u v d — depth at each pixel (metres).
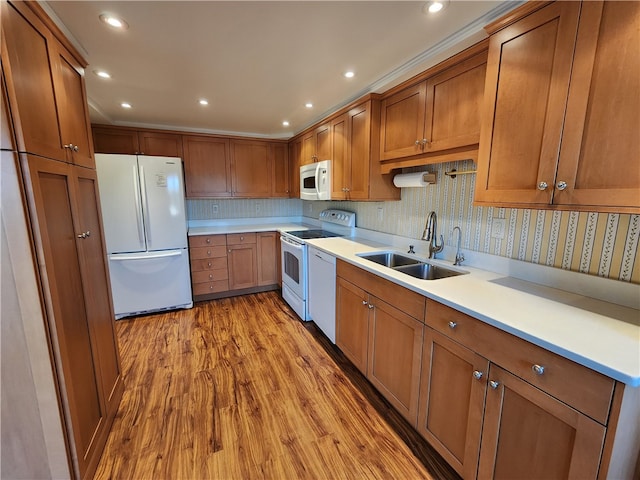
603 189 0.99
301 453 1.53
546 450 0.97
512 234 1.65
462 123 1.61
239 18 1.42
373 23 1.47
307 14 1.39
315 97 2.59
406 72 1.92
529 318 1.09
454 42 1.56
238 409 1.84
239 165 3.94
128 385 2.07
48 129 1.21
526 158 1.21
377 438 1.63
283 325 3.02
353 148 2.53
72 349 1.29
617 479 0.87
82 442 1.33
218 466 1.46
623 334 0.97
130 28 1.51
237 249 3.77
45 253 1.12
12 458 1.15
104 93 2.46
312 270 2.84
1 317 1.07
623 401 0.78
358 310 2.10
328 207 3.81
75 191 1.42
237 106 2.84
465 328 1.24
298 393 1.99
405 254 2.29
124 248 3.04
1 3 0.96
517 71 1.22
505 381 1.08
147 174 3.02
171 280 3.27
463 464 1.29
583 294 1.34
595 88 0.99
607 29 0.94
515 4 1.29
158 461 1.49
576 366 0.87
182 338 2.74
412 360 1.57
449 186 2.03
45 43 1.21
